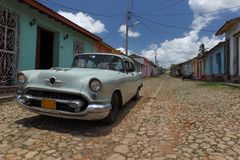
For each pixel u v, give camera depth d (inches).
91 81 172.1
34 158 134.4
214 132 186.5
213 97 385.4
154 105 313.1
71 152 144.3
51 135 172.1
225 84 631.2
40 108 179.6
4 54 308.5
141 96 410.0
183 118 234.8
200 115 246.7
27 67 352.8
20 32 333.7
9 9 313.0
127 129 194.2
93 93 172.1
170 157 139.9
